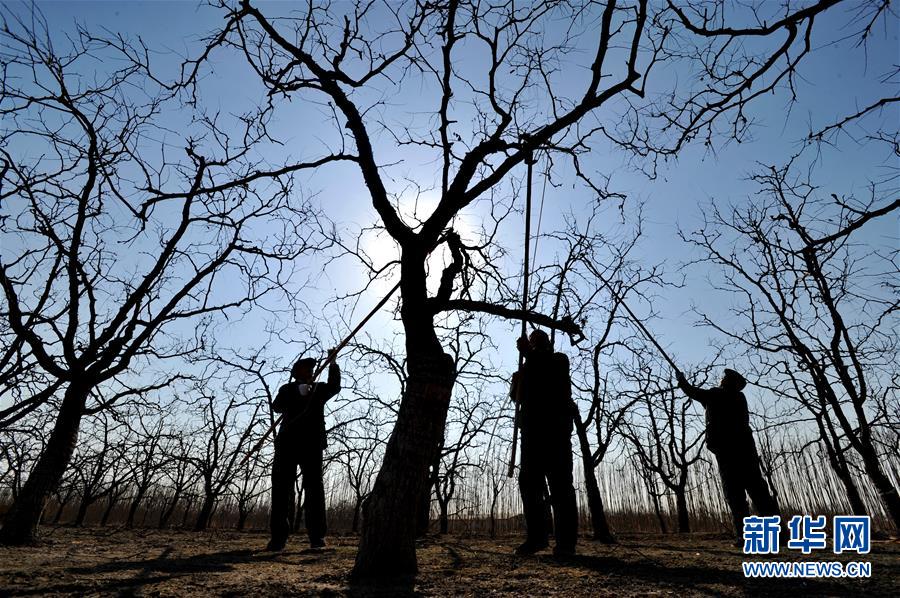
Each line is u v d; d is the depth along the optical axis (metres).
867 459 9.35
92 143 6.86
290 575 4.03
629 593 3.42
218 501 12.55
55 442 6.39
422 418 3.96
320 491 6.46
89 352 6.84
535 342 5.92
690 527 14.61
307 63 5.32
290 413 6.48
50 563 4.40
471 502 13.35
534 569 4.43
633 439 13.23
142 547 6.26
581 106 5.05
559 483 5.52
